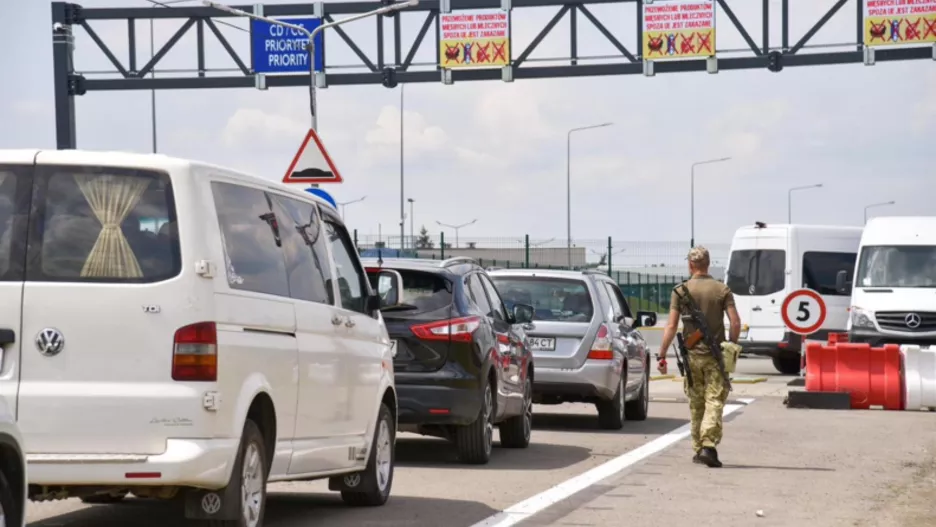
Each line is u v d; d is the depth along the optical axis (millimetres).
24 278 10219
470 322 17516
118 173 10391
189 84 43906
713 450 18109
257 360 10859
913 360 27938
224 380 10305
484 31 43031
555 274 23438
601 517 13562
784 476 17172
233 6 43656
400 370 17297
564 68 42938
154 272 10195
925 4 40594
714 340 18266
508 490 15594
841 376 28281
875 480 16828
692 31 42031
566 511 13945
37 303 10148
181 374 10109
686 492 15531
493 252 66125
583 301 23125
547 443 21312
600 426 23797
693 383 18422
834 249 41031
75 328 10125
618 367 23219
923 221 35656
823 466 18281
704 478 16891
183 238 10273
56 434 10047
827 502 14828
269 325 11156
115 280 10195
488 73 43094
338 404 12797
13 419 8422
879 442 21469
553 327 22812
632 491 15570
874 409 28000
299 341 11781
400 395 17203
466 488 15750
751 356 53844
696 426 18531
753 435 22531
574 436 22531
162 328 10133
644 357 25906
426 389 17203
